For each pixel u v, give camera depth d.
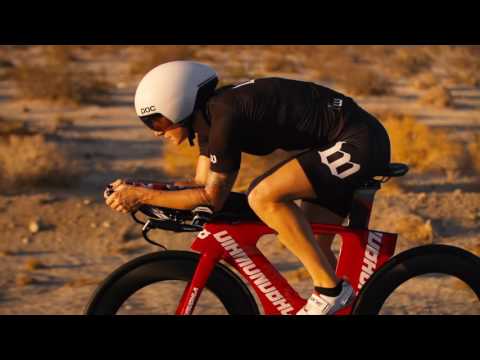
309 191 5.14
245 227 5.34
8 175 13.25
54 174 13.42
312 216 5.66
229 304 5.43
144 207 5.27
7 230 10.93
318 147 5.17
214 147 5.04
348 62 42.66
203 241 5.35
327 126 5.12
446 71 43.06
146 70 34.94
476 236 10.87
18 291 8.39
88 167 15.49
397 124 16.70
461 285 6.25
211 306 6.06
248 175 13.93
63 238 10.70
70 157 15.82
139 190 5.16
